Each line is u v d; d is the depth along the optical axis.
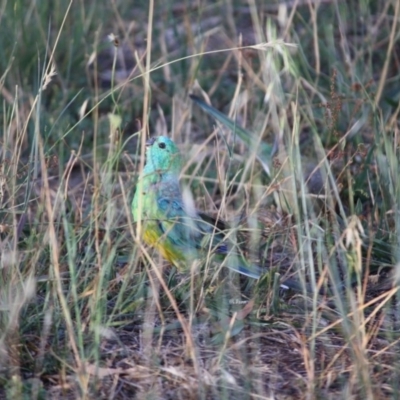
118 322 8.43
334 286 8.20
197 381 7.61
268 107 12.44
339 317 8.77
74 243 8.48
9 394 7.39
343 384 7.74
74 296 7.83
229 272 9.18
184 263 9.21
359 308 7.88
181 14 17.09
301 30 15.89
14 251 8.17
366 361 7.75
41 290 9.05
